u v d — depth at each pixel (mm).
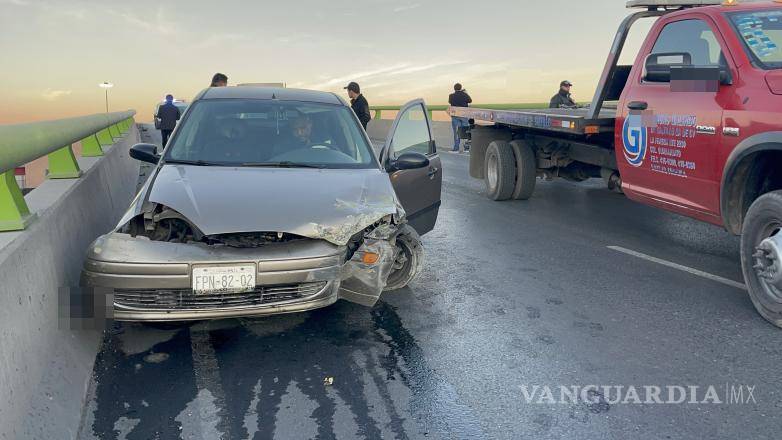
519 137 8938
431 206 5352
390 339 3646
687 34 5062
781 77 3977
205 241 3447
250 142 4488
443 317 4020
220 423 2682
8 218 2869
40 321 2717
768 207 3820
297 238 3533
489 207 8312
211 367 3244
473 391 3004
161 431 2607
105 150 7543
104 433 2582
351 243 3709
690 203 4914
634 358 3383
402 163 4566
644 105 5332
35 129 2914
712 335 3711
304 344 3564
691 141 4715
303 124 4703
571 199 8992
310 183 3914
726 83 4410
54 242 3232
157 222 3545
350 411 2805
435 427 2676
